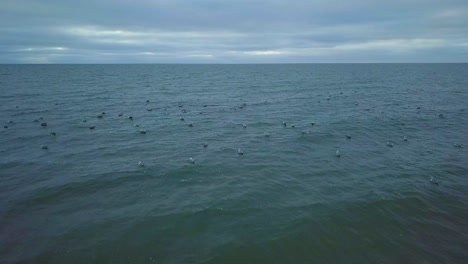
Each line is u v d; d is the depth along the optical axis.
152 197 11.32
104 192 11.70
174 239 8.73
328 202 11.00
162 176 13.30
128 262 7.78
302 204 10.85
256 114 28.08
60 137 19.16
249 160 15.48
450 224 9.76
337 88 52.19
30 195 11.28
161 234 8.95
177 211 10.24
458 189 12.21
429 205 10.90
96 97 37.66
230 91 47.66
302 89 50.66
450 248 8.55
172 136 20.06
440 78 75.69
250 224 9.54
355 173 13.85
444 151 17.09
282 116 27.02
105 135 19.94
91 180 12.72
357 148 17.61
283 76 88.44
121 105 32.00
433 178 13.10
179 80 71.62
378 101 35.84
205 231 9.15
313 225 9.53
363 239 8.91
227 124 23.78
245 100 37.34
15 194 11.34
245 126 22.86
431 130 21.81
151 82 64.31
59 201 10.91
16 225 9.29
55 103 31.84
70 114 26.20
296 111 29.53
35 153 16.03
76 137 19.27
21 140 18.20
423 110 29.53
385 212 10.38
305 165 14.85
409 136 20.25
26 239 8.58
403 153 16.72
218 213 10.16
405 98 38.41
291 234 9.05
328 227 9.47
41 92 41.03
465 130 21.83
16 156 15.48
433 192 11.91
